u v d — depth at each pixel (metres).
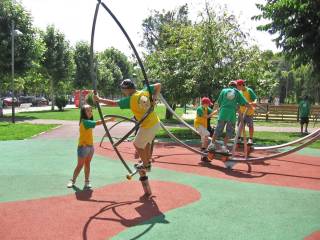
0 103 29.34
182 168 9.38
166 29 18.58
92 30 6.41
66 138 14.84
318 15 16.58
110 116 7.79
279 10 17.16
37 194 6.77
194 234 4.98
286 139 16.22
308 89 55.03
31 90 67.88
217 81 15.23
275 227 5.30
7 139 14.29
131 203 6.30
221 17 16.05
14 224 5.26
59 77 45.12
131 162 9.98
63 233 4.96
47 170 8.79
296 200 6.68
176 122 26.28
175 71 15.97
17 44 29.70
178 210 5.97
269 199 6.71
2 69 30.16
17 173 8.44
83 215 5.66
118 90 85.88
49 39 43.72
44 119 26.52
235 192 7.15
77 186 7.38
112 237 4.84
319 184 7.95
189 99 16.28
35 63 31.92
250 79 15.49
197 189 7.31
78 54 59.16
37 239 4.75
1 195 6.68
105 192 6.97
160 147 13.16
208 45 15.59
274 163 10.30
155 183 7.75
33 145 12.76
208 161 10.29
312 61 18.45
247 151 10.46
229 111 9.89
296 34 17.61
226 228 5.22
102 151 11.67
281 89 72.81
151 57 17.03
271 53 16.48
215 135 9.98
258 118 31.03
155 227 5.21
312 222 5.53
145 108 6.48
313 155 11.80
